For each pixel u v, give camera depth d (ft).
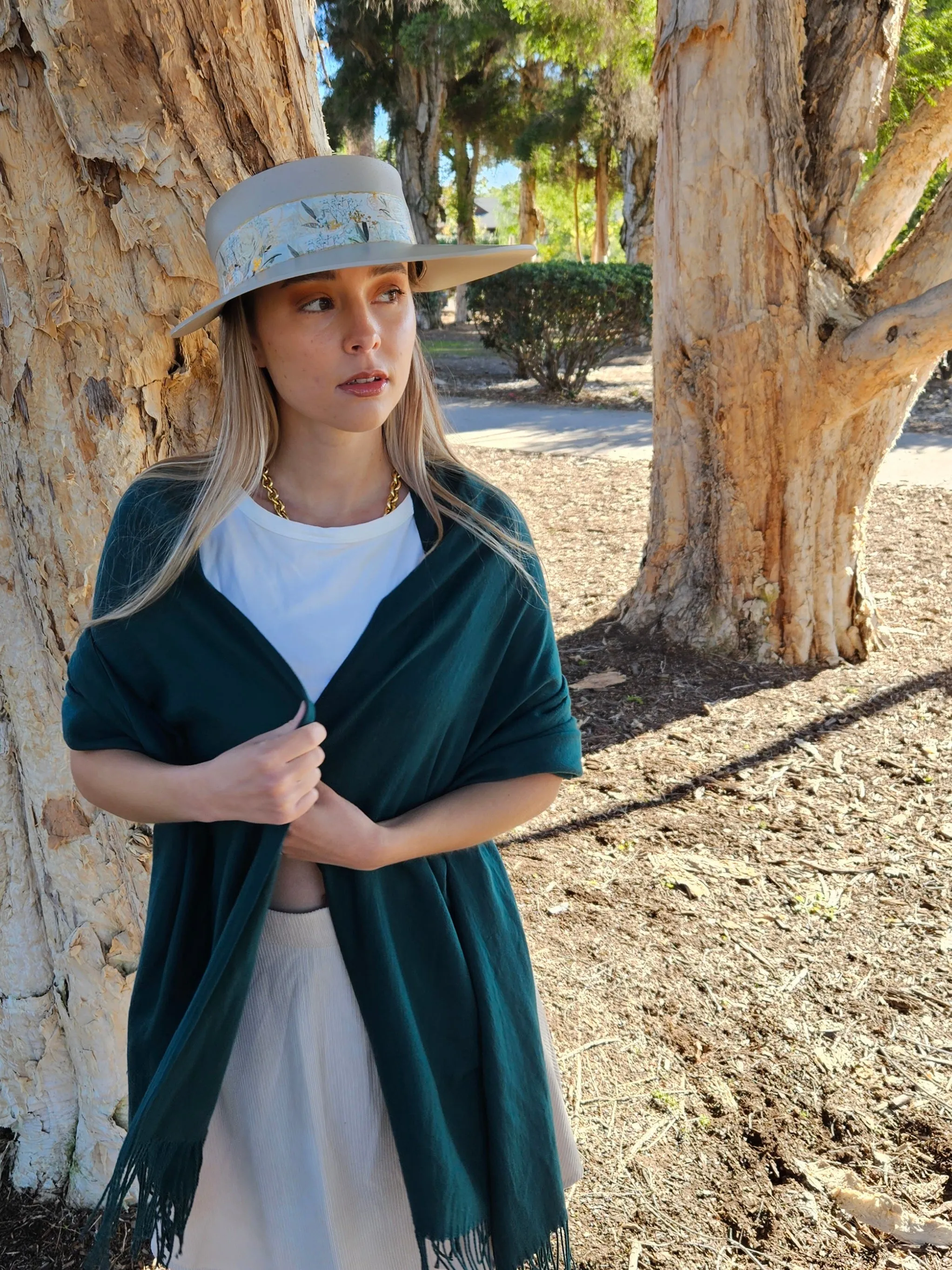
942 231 14.14
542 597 4.51
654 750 13.87
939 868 10.98
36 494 5.64
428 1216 4.21
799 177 14.06
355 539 4.18
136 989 4.48
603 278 42.68
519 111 90.99
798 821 12.03
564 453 33.27
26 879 6.79
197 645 4.04
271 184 3.84
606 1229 6.78
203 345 5.70
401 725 4.07
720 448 15.81
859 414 15.19
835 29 14.16
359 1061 4.32
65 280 5.24
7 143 5.00
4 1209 6.89
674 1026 8.68
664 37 14.38
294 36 5.56
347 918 4.20
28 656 6.10
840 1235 6.77
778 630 16.49
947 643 17.02
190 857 4.32
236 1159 4.45
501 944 4.73
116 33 4.90
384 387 3.94
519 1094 4.59
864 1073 8.14
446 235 116.88
